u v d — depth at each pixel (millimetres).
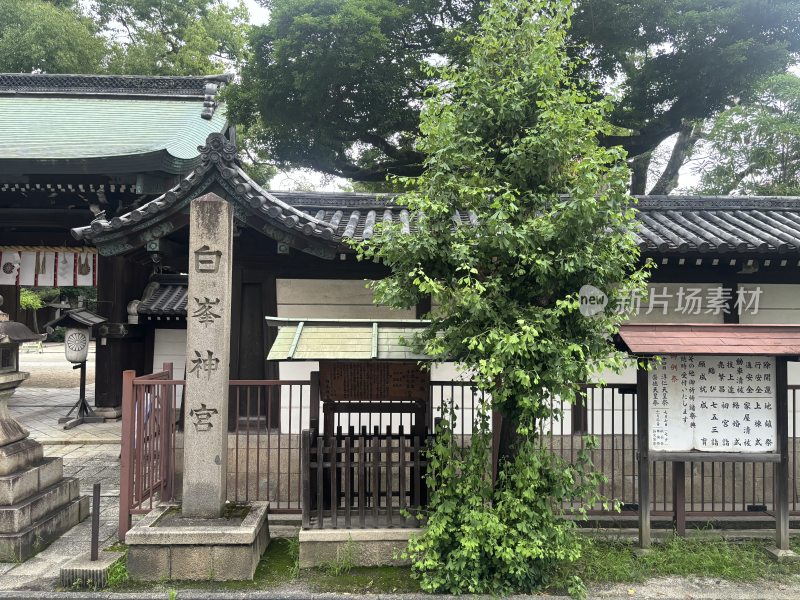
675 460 5516
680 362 5598
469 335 4613
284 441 7277
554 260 4574
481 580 4773
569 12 4934
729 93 15375
